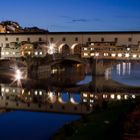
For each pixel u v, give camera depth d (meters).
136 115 65.06
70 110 88.94
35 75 187.00
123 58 181.50
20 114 84.81
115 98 108.69
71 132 57.25
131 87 136.62
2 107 94.81
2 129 68.88
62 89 135.00
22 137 62.75
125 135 50.66
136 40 182.25
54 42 199.75
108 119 67.12
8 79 169.00
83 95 118.00
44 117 80.69
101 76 168.88
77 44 196.25
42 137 62.47
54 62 187.38
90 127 61.00
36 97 113.62
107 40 187.25
